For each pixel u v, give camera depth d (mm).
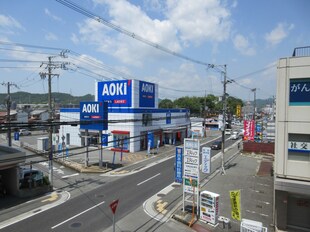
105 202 19984
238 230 15680
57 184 24875
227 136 70438
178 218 17031
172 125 54562
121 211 18266
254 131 47312
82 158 36906
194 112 103562
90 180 26297
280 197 15734
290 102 15523
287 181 15164
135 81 42469
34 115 71062
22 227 15539
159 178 27000
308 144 15133
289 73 15469
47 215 17375
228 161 37094
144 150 44562
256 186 24625
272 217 17516
